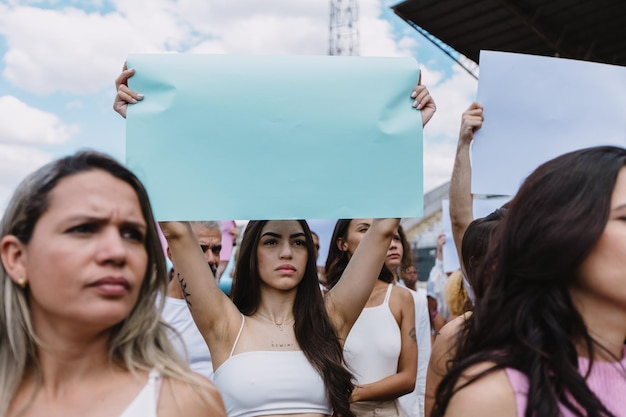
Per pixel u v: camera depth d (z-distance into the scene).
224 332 2.56
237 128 2.32
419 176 2.42
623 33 12.55
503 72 2.58
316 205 2.34
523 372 1.33
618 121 2.62
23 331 1.41
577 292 1.38
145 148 2.28
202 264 2.54
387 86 2.44
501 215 2.39
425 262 17.64
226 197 2.29
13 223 1.39
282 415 2.43
